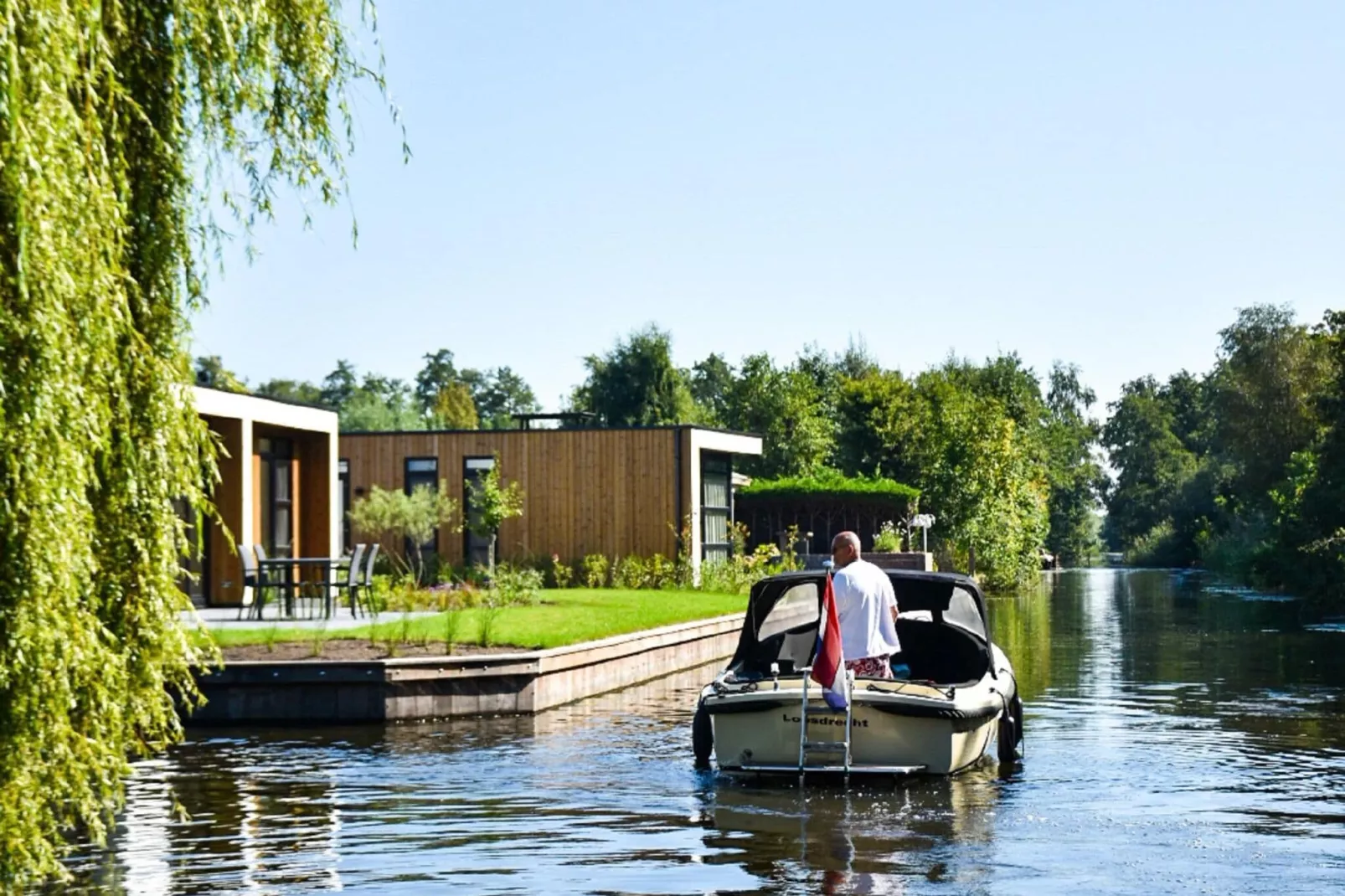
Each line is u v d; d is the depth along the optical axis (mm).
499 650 15852
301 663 14336
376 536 31188
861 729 10625
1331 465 39250
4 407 5414
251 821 9359
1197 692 16906
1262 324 66312
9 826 5566
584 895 7414
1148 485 110312
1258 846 8578
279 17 7355
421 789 10500
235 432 21922
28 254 5461
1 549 5438
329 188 7594
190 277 7008
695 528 30656
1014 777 11016
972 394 64250
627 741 12984
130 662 6422
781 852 8391
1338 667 19844
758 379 61469
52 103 5664
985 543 47031
